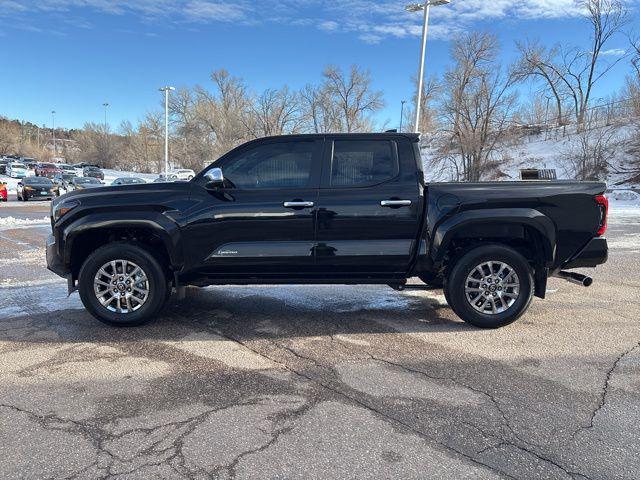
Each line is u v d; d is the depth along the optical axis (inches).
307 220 181.6
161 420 119.3
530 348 168.7
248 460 102.7
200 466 100.6
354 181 184.4
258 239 183.3
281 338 179.3
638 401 129.5
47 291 253.0
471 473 98.5
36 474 97.7
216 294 247.4
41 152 4160.9
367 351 166.1
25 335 181.6
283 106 2295.8
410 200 181.5
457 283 185.8
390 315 209.3
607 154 1311.5
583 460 103.2
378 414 122.5
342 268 187.2
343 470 99.3
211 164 187.9
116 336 180.5
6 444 108.6
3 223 613.9
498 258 183.9
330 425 117.0
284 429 115.2
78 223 181.6
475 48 1316.4
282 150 186.1
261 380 142.6
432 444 109.0
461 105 1336.1
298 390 136.2
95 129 3442.4
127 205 182.4
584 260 186.7
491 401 129.6
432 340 177.2
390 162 185.5
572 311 214.7
